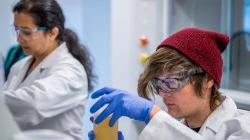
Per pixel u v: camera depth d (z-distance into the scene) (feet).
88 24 10.14
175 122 3.31
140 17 7.86
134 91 8.00
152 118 3.34
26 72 5.42
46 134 1.86
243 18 7.74
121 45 8.03
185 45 3.10
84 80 4.98
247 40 7.72
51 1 4.83
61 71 4.73
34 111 4.18
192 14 8.07
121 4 7.88
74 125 4.78
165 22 7.73
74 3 10.21
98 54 9.96
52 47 5.10
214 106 3.44
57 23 4.91
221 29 8.04
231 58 7.76
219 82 3.31
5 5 9.54
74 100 4.71
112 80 8.25
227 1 7.86
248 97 6.50
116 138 3.14
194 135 3.23
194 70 3.10
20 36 4.80
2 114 1.80
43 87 4.36
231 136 3.15
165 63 3.07
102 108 3.14
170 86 3.11
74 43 5.30
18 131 1.79
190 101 3.20
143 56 7.79
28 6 4.61
